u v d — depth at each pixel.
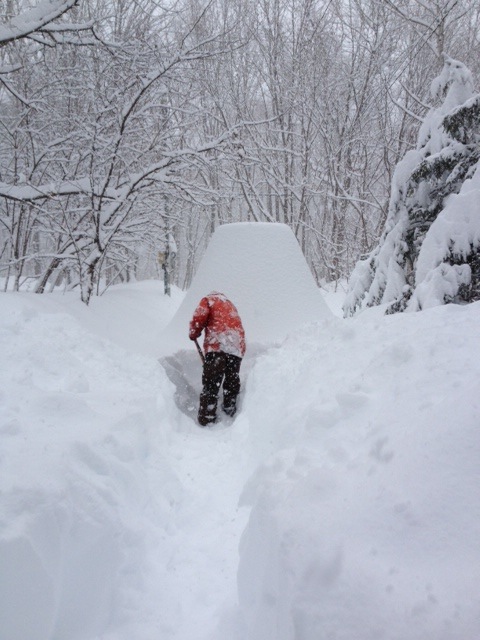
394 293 5.45
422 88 12.90
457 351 2.27
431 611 1.12
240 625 1.74
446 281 4.26
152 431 3.17
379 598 1.20
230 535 2.46
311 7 14.44
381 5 12.74
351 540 1.39
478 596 1.10
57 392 2.89
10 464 2.05
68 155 7.15
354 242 15.26
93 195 6.00
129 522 2.20
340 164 14.79
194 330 4.40
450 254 4.39
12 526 1.73
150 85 6.25
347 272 15.16
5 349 3.41
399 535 1.34
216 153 7.21
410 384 2.14
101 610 1.90
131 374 3.99
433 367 2.18
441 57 10.12
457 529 1.28
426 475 1.45
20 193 5.82
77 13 7.14
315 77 14.23
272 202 17.98
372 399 2.24
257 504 1.87
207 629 1.84
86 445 2.33
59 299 5.73
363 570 1.29
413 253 5.58
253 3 13.76
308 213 16.06
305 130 15.22
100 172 6.90
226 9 12.36
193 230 21.69
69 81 6.65
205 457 3.42
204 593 2.07
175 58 5.85
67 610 1.84
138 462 2.65
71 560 1.89
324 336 4.26
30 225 6.73
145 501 2.52
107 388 3.45
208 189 6.79
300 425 2.60
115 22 6.86
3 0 6.02
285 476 1.95
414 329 2.96
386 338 3.03
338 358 3.12
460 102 5.50
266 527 1.69
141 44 6.16
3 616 1.62
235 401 4.45
